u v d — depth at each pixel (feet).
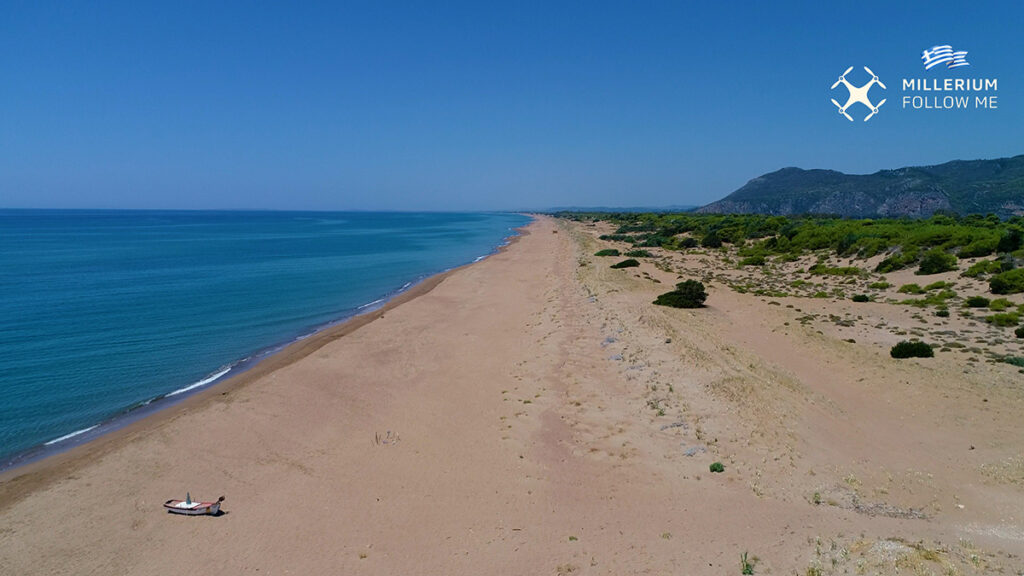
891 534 39.60
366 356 89.51
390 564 38.73
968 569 33.91
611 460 52.80
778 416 60.23
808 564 35.76
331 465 53.52
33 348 96.68
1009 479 47.73
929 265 139.54
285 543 41.39
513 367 81.41
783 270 173.78
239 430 61.41
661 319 97.71
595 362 80.48
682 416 60.54
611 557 38.37
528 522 43.34
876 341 91.45
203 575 37.96
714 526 41.60
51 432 64.13
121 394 76.38
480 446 56.70
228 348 99.96
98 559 39.91
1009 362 76.64
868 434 57.72
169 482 50.62
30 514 45.85
